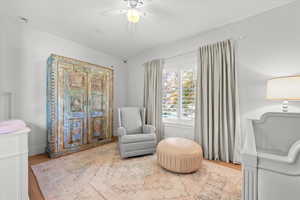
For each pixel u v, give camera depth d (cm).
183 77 313
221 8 205
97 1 191
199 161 206
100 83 332
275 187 93
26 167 124
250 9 208
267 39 211
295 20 189
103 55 392
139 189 167
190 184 177
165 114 339
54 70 256
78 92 290
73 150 282
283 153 102
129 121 315
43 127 277
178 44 319
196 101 283
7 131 113
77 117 289
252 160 100
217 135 250
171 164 201
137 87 414
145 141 268
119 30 272
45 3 196
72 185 174
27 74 258
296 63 189
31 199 148
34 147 267
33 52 264
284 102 180
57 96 260
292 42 192
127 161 244
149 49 373
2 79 235
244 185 104
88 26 257
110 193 159
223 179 189
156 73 349
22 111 253
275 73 204
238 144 233
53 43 289
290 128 101
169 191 164
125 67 450
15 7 205
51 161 241
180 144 222
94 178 190
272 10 207
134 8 191
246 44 230
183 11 212
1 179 112
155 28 263
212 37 268
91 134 313
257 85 219
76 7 204
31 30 261
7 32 238
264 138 109
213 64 259
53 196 153
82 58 341
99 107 330
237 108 234
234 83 239
